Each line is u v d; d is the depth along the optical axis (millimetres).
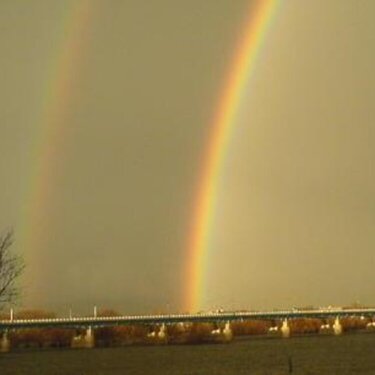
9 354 161750
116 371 113875
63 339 197875
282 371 105625
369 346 172500
